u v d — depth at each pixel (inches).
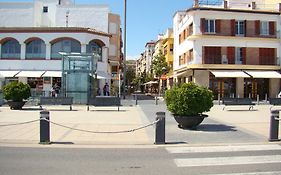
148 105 1077.8
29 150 360.2
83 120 621.9
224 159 320.5
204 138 439.5
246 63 1569.9
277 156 334.6
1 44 1561.3
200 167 289.0
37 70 1537.9
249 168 285.7
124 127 529.7
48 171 271.0
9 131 481.4
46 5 1942.7
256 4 1825.8
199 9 1545.3
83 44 1530.5
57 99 855.1
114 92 1855.3
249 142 414.3
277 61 1593.3
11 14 1876.2
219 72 1502.2
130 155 338.0
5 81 1537.9
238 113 808.9
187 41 1688.0
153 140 421.4
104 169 279.4
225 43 1553.9
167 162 307.4
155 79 3080.7
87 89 1038.4
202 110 503.2
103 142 407.2
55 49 1555.1
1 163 298.8
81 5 1889.8
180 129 515.2
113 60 2080.5
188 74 1692.9
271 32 1609.3
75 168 282.0
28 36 1539.1
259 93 1595.7
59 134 461.1
